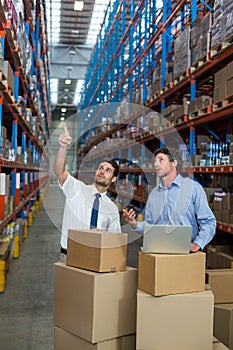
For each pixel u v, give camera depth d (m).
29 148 9.30
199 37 5.09
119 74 11.78
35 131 10.09
